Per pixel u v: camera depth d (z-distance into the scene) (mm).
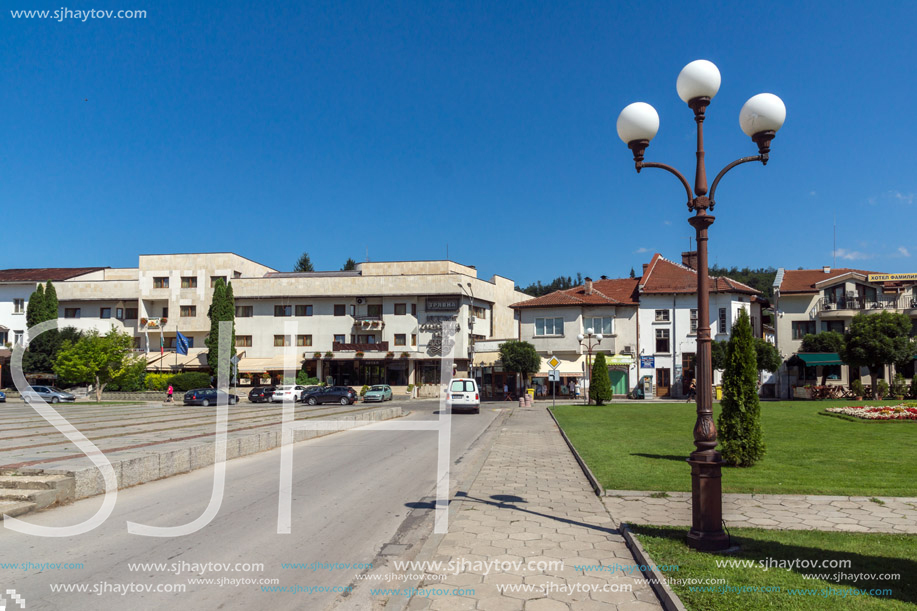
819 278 49062
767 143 7176
